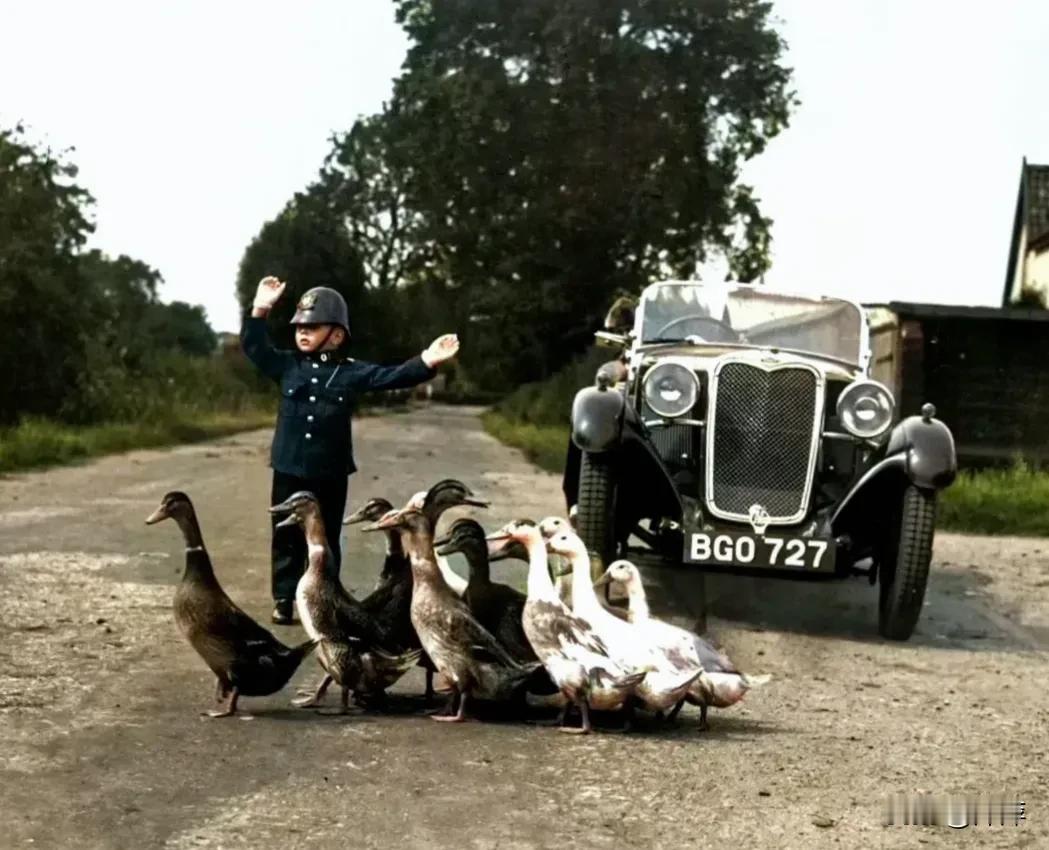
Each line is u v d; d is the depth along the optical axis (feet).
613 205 169.58
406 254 286.87
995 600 40.55
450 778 19.45
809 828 17.94
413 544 22.35
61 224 111.75
